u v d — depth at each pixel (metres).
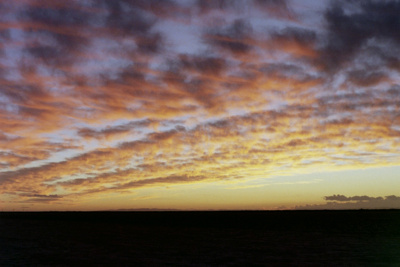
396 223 126.81
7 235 73.94
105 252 45.16
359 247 49.88
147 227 106.06
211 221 155.00
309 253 43.81
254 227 104.81
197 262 37.22
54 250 47.06
